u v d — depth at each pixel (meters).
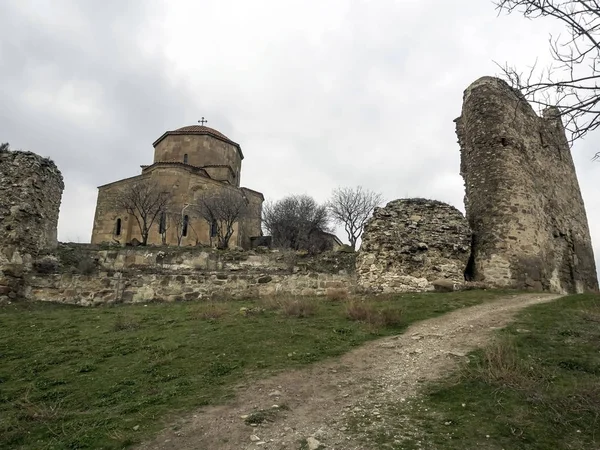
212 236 33.16
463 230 16.03
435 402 6.32
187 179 34.66
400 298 13.27
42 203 16.47
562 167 20.66
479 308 11.80
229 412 6.12
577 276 19.06
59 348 9.52
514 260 15.58
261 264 18.30
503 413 5.92
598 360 7.52
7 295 14.27
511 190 16.25
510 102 17.78
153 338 9.86
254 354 8.48
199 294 15.37
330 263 17.08
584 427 5.61
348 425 5.72
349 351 8.64
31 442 5.60
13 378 7.96
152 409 6.26
